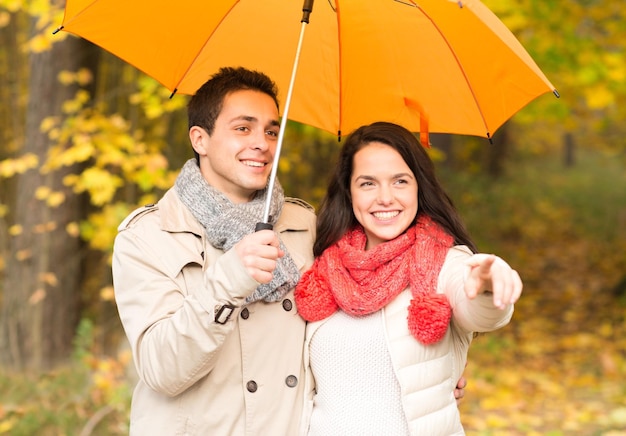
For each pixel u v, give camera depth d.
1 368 6.83
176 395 2.59
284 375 2.71
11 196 8.41
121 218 6.59
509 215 15.90
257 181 2.75
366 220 2.81
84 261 7.53
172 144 7.58
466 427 5.74
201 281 2.64
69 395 5.66
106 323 7.58
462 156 17.12
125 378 5.99
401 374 2.61
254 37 3.15
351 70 3.14
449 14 2.73
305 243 2.99
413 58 3.02
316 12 3.11
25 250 6.93
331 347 2.71
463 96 2.95
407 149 2.81
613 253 13.09
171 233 2.69
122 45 2.95
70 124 6.29
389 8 2.95
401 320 2.68
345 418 2.64
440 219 2.84
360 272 2.75
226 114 2.72
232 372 2.63
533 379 6.98
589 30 7.31
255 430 2.62
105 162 6.18
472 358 7.72
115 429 5.03
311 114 3.25
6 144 8.55
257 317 2.69
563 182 21.45
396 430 2.61
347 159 2.89
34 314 6.94
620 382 6.77
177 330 2.37
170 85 3.08
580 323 9.04
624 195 19.05
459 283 2.55
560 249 13.70
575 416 5.87
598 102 6.90
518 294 2.08
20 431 4.97
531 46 6.91
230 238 2.63
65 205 6.90
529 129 20.88
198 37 3.07
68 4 2.87
